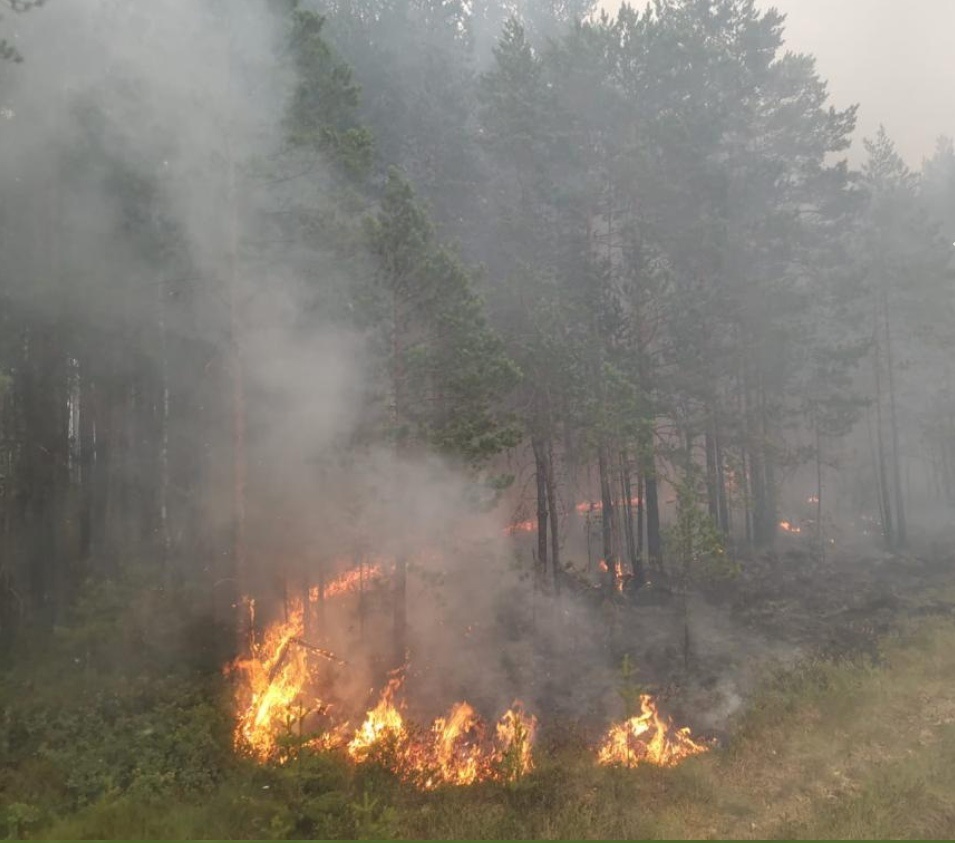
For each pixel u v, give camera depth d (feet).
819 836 30.07
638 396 62.13
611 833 31.27
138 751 34.42
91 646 44.65
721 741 40.70
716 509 77.15
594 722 43.80
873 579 72.69
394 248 46.09
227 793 31.96
